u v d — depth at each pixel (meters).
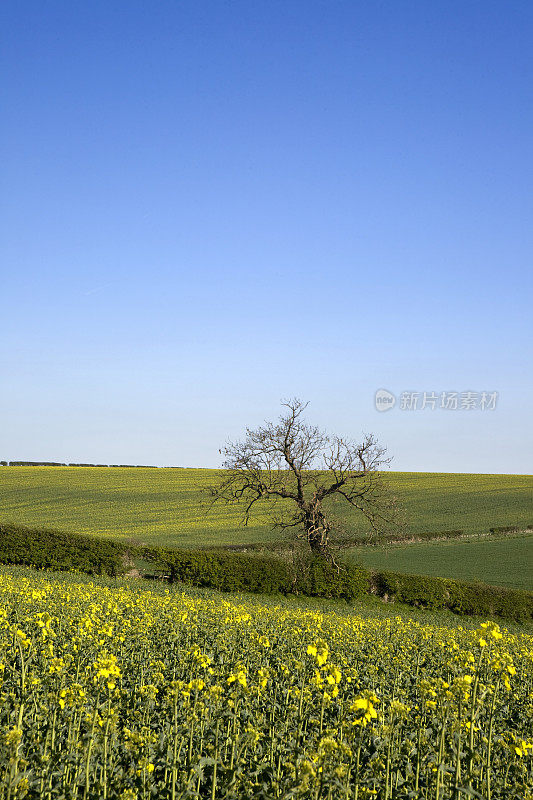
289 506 67.44
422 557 49.06
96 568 33.38
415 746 6.91
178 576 33.44
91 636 10.16
